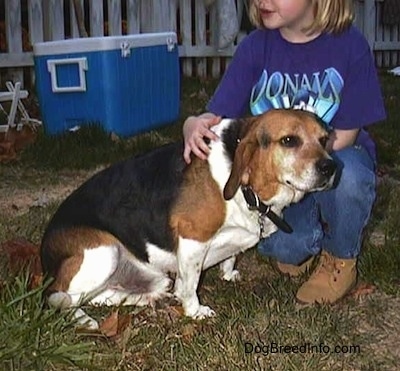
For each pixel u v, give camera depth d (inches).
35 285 82.6
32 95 195.8
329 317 78.4
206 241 78.0
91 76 152.9
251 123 75.7
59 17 199.6
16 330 69.4
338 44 80.7
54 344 69.7
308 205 83.1
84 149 145.1
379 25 296.0
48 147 144.3
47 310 74.4
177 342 73.7
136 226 79.4
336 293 83.4
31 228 102.8
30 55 198.4
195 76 239.3
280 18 78.3
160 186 78.7
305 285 84.7
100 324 77.7
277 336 74.5
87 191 81.7
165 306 83.3
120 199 79.7
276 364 69.9
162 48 167.6
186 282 79.3
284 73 82.0
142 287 84.0
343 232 81.9
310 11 78.5
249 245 81.1
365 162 82.9
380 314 81.0
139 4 217.3
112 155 143.3
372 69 81.9
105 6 221.8
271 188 74.6
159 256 80.4
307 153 71.8
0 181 130.2
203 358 70.4
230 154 75.6
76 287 79.0
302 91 81.7
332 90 80.9
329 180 71.7
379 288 87.3
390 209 114.3
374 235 104.8
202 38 236.4
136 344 73.4
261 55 83.0
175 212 77.5
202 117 80.0
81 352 70.0
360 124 81.6
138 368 69.6
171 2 224.8
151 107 165.0
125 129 156.9
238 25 239.6
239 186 74.1
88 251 78.7
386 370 70.2
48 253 81.0
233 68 84.4
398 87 233.1
